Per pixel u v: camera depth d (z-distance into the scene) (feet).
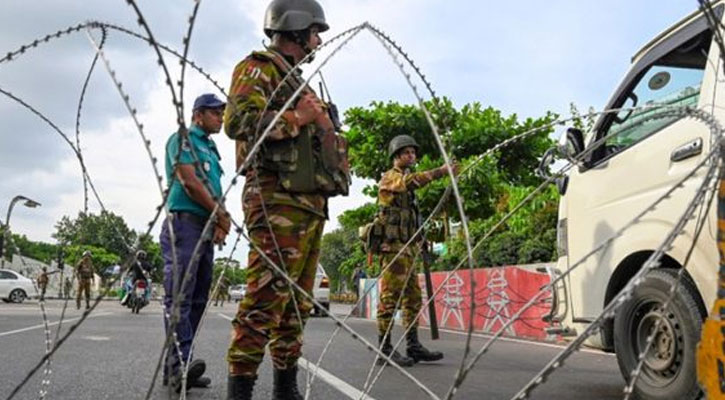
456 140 43.65
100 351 18.35
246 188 8.89
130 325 30.58
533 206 36.60
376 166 48.47
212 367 15.97
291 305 9.50
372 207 52.80
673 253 9.73
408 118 46.55
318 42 9.45
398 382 13.60
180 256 11.53
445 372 15.25
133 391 11.81
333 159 9.21
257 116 8.32
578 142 12.95
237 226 4.40
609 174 11.86
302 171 8.79
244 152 8.74
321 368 15.70
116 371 14.40
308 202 8.93
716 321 4.72
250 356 8.59
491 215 41.39
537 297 3.58
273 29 9.18
